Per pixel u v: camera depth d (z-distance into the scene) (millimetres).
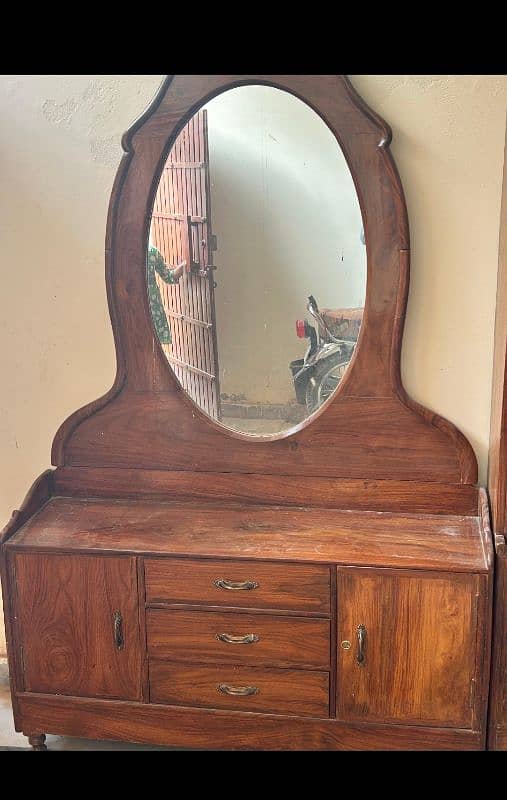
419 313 2248
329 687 2164
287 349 2299
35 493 2385
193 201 2256
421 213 2188
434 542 2145
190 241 2283
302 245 2227
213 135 2207
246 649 2178
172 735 2277
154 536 2229
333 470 2342
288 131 2170
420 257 2213
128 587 2191
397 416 2279
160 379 2379
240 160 2209
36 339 2471
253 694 2207
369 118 2121
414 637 2086
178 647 2213
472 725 2111
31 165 2346
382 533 2205
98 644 2252
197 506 2412
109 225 2299
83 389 2486
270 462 2367
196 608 2172
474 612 2043
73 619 2246
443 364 2270
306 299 2256
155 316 2346
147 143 2236
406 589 2059
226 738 2252
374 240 2184
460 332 2244
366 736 2176
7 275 2436
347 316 2248
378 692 2141
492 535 2123
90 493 2488
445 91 2113
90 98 2281
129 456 2445
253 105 2172
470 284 2211
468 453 2258
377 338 2240
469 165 2145
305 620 2127
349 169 2158
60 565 2211
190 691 2242
